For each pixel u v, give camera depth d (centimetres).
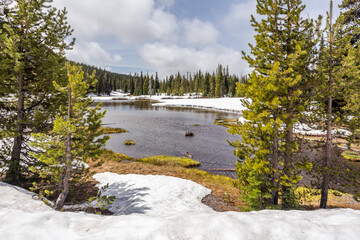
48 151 710
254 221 396
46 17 970
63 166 788
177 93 12131
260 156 804
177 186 1277
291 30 898
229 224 370
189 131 3347
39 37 984
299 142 943
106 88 12800
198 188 1295
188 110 6569
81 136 770
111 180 1322
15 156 949
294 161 838
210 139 2838
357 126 866
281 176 777
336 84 847
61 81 941
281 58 853
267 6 856
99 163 873
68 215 445
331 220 432
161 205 1000
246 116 823
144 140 2733
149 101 9931
